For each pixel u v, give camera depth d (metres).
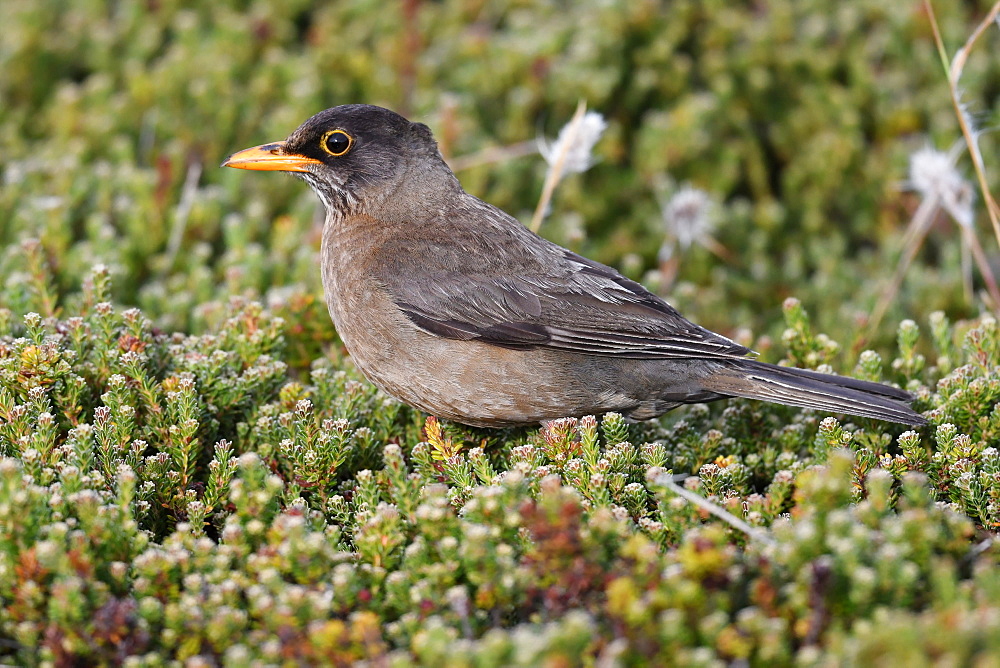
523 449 8.89
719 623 6.29
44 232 12.69
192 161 15.77
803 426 10.02
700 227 14.34
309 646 6.57
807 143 16.50
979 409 9.53
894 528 6.83
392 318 10.25
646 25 17.00
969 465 8.66
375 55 17.77
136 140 16.48
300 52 18.36
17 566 7.00
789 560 6.75
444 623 6.94
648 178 16.11
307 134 11.04
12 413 8.62
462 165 15.02
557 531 6.84
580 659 6.33
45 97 17.89
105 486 8.15
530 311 10.23
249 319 10.65
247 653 6.55
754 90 16.89
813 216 16.03
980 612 6.12
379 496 8.85
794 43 17.16
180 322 12.17
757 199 16.66
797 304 11.10
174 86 16.61
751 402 10.43
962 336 11.55
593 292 10.49
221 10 18.58
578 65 16.31
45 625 7.06
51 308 11.27
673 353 10.20
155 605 6.84
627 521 7.70
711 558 6.48
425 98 16.41
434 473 9.09
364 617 6.59
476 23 18.20
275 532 7.35
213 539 8.95
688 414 10.77
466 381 10.21
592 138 12.56
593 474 8.45
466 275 10.35
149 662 6.70
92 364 9.74
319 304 11.49
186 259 13.84
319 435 8.91
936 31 11.55
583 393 10.25
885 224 15.92
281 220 13.88
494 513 7.36
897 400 9.67
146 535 7.70
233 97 16.41
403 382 10.41
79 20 18.30
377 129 10.98
